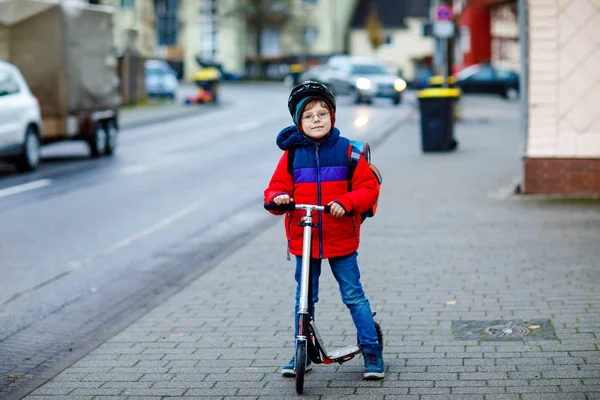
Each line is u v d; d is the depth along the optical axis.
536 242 10.39
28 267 10.41
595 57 13.30
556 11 13.30
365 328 5.93
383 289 8.43
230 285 8.91
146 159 22.34
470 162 18.86
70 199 15.59
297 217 5.82
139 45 82.19
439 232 11.23
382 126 29.70
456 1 68.19
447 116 21.02
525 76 13.58
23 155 19.47
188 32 84.62
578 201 13.15
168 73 52.78
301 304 5.64
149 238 12.09
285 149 5.87
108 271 10.20
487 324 7.12
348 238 5.80
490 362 6.16
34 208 14.62
